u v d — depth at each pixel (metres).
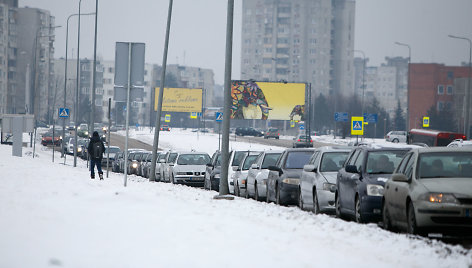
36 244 20.72
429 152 34.34
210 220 30.55
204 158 95.00
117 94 54.81
